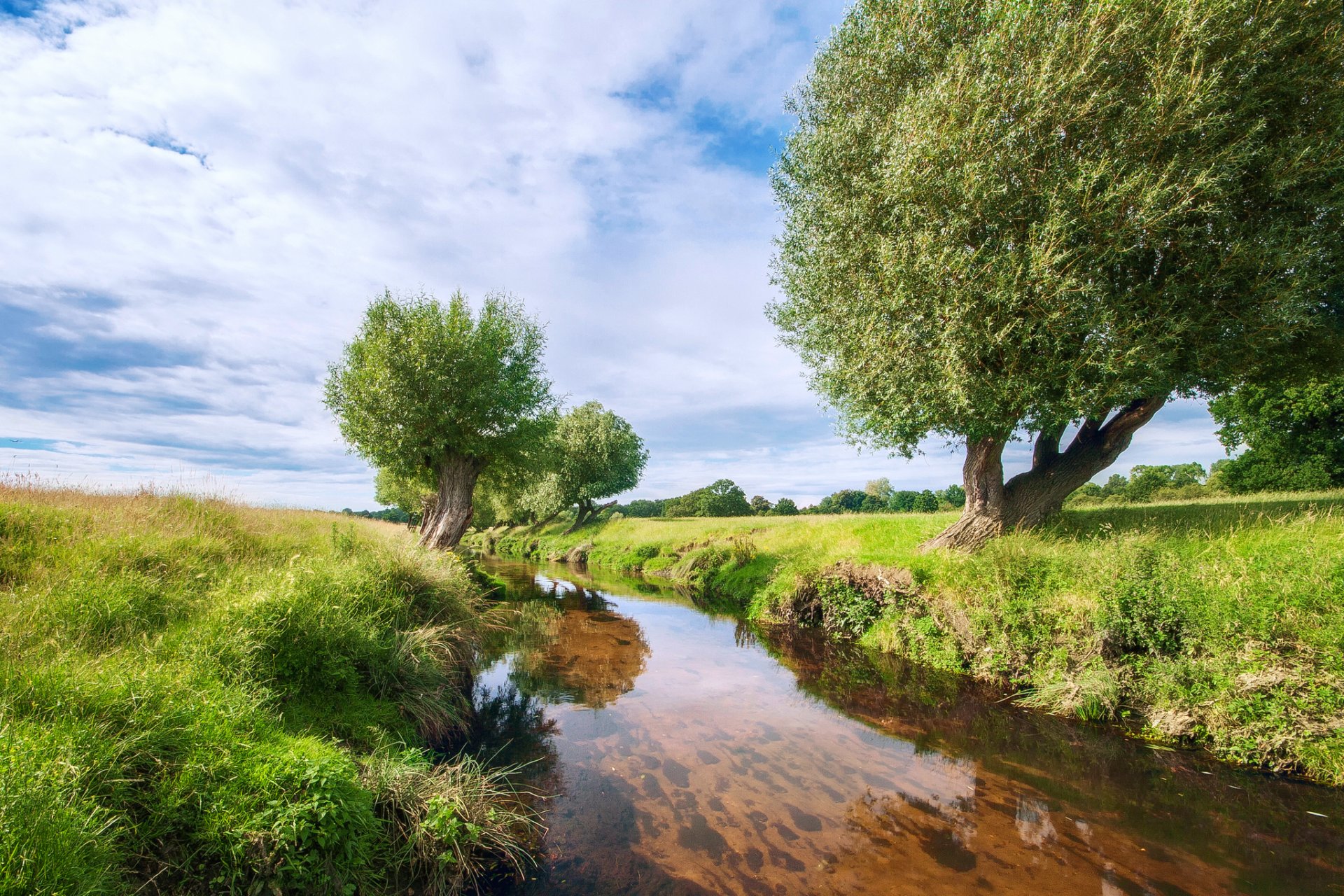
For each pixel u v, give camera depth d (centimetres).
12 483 976
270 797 371
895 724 771
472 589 1252
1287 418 2133
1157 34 884
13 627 498
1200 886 432
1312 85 916
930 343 1032
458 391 1698
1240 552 812
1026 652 899
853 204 1152
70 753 332
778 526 2297
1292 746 614
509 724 767
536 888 424
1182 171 895
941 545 1239
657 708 841
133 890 304
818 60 1310
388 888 395
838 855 474
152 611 607
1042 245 922
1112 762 648
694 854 473
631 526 3769
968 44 1084
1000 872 451
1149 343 926
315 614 619
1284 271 936
